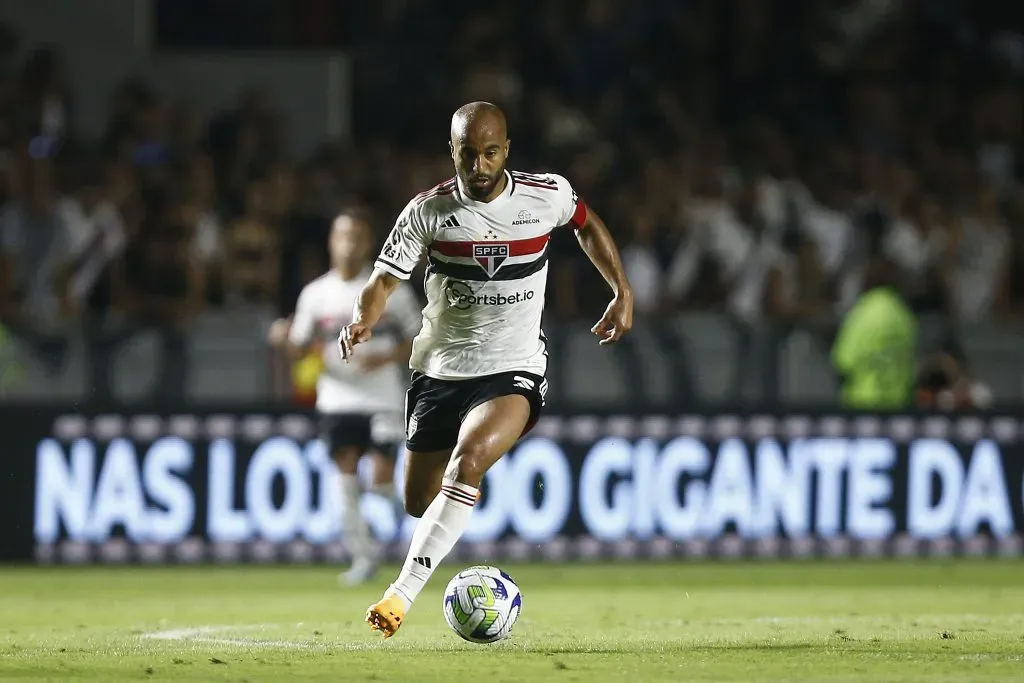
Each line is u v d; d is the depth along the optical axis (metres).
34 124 58.53
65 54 62.06
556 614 30.52
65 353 47.19
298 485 44.84
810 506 46.62
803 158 63.03
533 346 23.03
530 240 22.62
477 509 45.31
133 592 37.09
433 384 23.14
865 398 48.66
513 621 23.23
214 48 68.81
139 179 56.03
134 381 47.53
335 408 39.09
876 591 37.12
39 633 26.39
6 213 52.81
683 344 49.28
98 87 62.12
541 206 22.64
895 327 48.59
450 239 22.41
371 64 67.69
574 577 41.44
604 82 66.75
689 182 57.72
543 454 45.59
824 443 46.72
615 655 22.05
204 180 56.84
